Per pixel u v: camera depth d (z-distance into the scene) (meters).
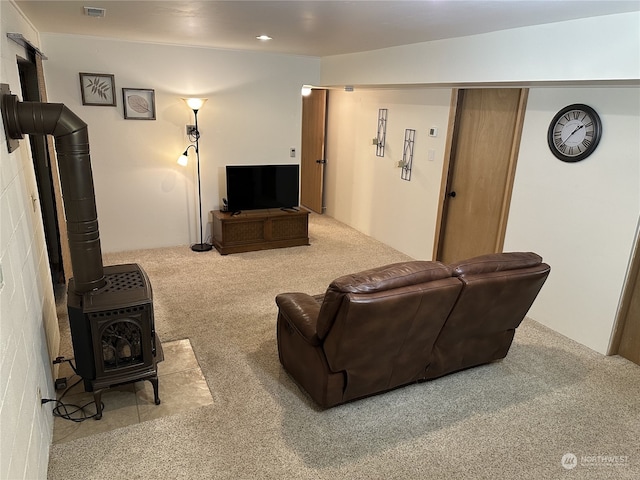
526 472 2.19
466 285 2.42
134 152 4.87
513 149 3.86
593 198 3.26
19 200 2.10
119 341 2.40
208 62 4.92
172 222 5.27
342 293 2.13
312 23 3.07
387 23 2.92
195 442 2.31
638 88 2.89
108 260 4.79
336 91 6.55
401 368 2.62
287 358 2.84
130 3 2.64
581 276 3.41
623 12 2.32
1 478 1.36
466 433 2.45
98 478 2.06
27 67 3.40
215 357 3.09
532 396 2.79
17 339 1.75
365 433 2.42
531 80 2.85
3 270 1.62
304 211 5.50
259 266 4.84
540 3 2.20
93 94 4.52
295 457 2.23
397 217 5.54
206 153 5.21
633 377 3.04
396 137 5.38
